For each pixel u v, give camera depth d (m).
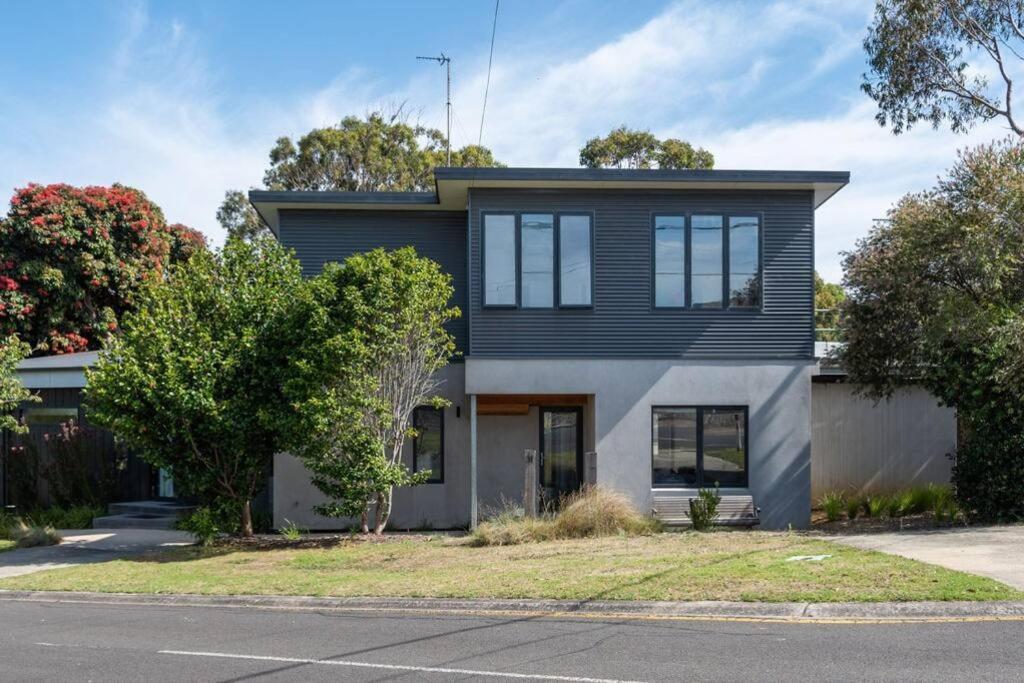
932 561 11.16
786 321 18.05
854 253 18.25
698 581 10.54
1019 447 15.09
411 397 16.77
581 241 17.98
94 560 15.38
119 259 31.30
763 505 17.81
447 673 7.52
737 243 18.11
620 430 17.80
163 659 8.38
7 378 18.03
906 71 20.62
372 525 18.88
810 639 8.24
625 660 7.73
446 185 17.78
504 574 11.84
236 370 15.89
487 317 17.83
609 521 15.49
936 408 20.16
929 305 16.86
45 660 8.48
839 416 19.98
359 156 39.34
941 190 16.45
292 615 10.55
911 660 7.43
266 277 16.72
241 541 16.62
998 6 19.88
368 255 16.08
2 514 20.14
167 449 15.88
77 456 20.88
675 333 17.98
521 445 19.67
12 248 29.69
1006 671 7.06
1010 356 14.96
